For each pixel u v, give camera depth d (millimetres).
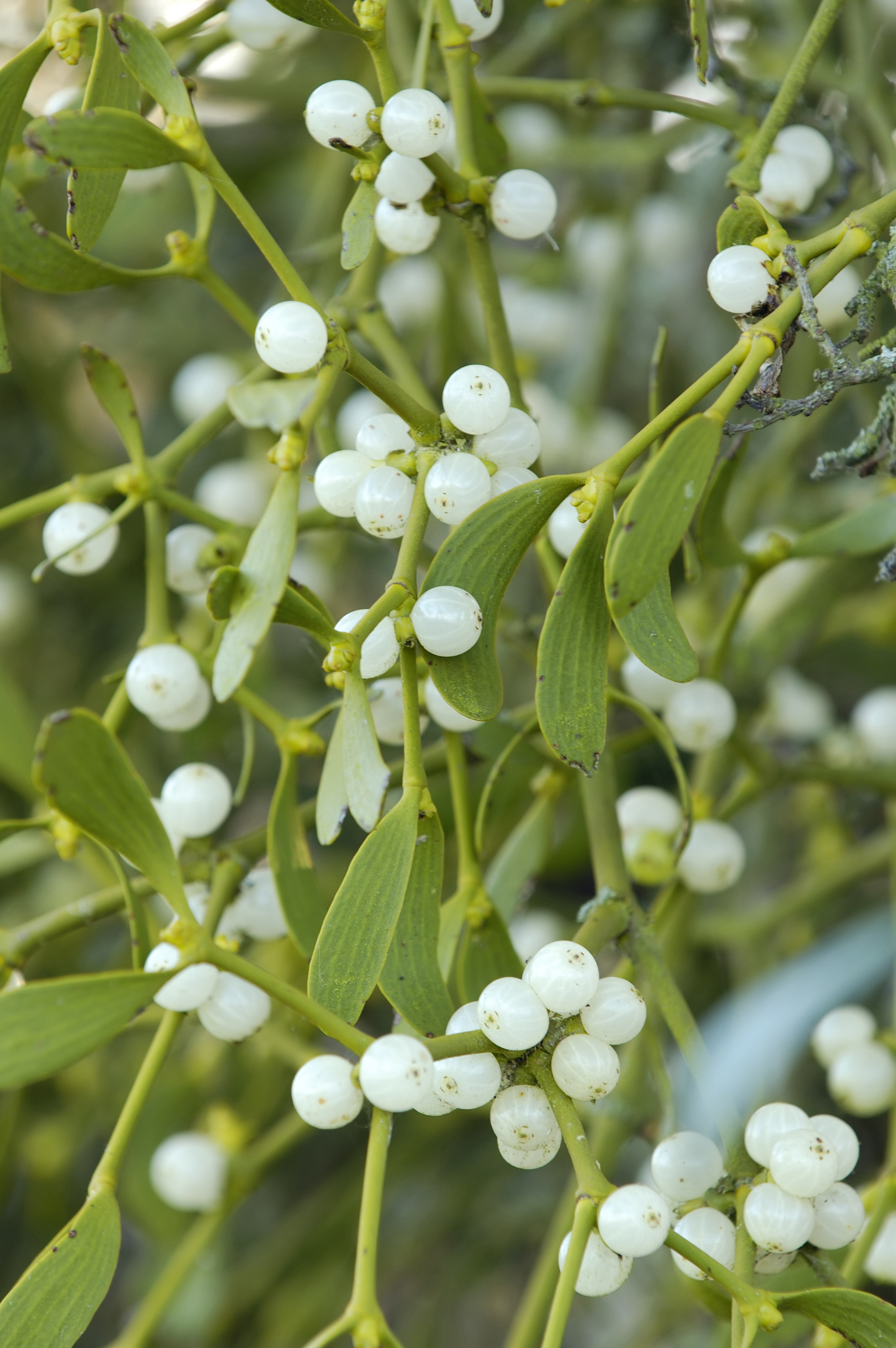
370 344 726
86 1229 625
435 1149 1002
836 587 866
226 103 1011
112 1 749
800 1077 926
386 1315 1049
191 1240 804
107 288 1108
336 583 1040
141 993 608
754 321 630
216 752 991
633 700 690
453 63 673
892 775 760
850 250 622
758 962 841
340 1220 939
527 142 1011
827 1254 694
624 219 971
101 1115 951
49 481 1106
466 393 635
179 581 718
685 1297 867
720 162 990
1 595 1030
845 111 773
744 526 895
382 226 676
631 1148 950
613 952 975
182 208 1082
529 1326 740
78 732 607
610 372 966
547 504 624
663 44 994
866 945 742
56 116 609
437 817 628
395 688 687
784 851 1030
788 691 915
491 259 674
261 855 702
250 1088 900
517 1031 623
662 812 740
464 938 682
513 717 718
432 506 633
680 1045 667
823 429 975
